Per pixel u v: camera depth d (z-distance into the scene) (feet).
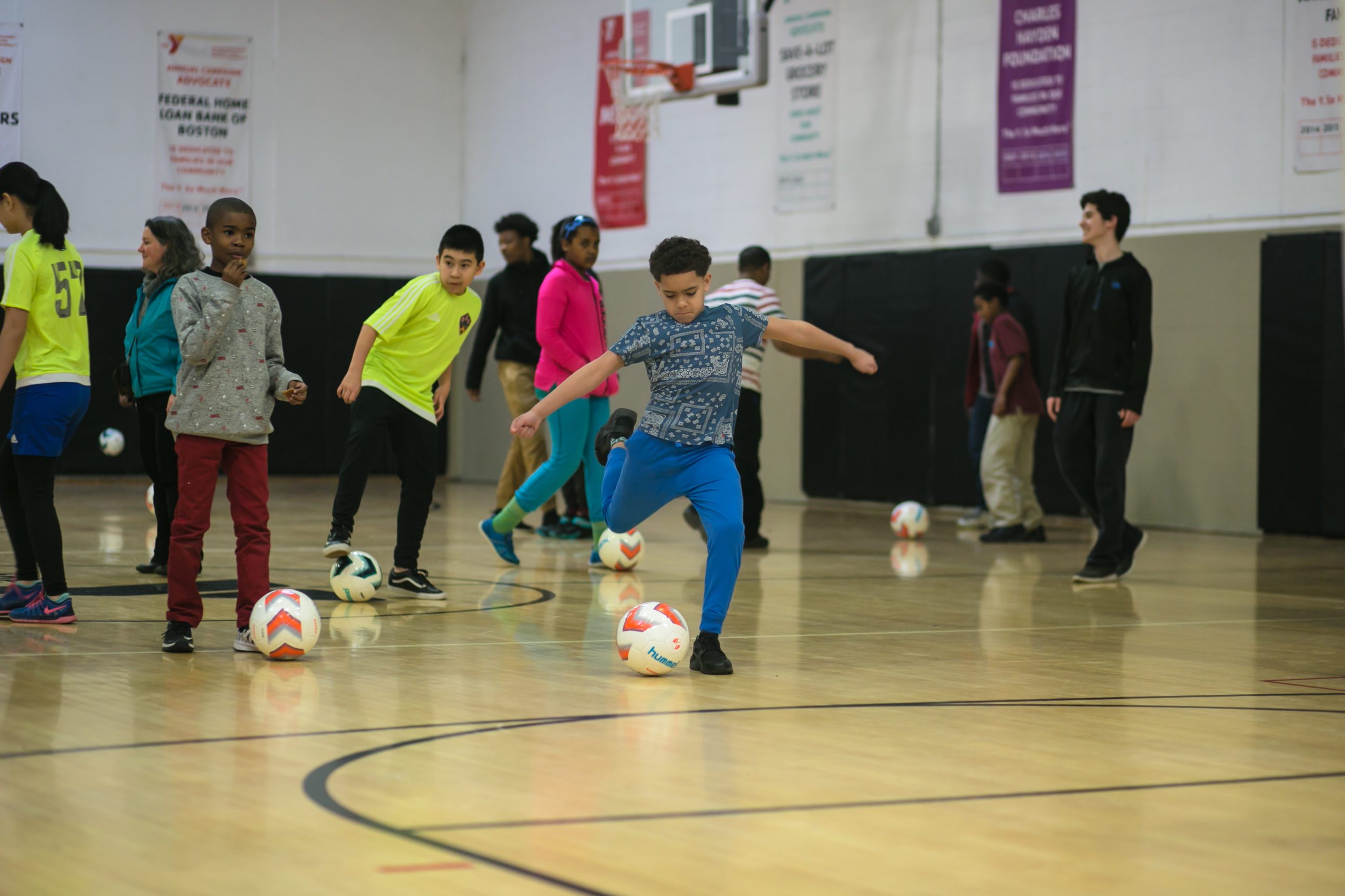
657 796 11.46
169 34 60.34
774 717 14.76
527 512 28.89
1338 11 38.60
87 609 21.68
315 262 63.31
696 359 17.20
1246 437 40.83
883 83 49.44
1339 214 38.86
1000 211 46.44
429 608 22.80
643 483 17.63
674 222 56.90
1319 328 39.09
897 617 22.79
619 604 23.59
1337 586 27.99
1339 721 14.90
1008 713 15.12
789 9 52.24
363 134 64.03
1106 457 27.71
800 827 10.64
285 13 62.28
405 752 12.91
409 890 9.05
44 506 19.94
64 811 10.76
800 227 52.31
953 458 47.60
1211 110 41.37
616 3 57.98
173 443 24.39
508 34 63.36
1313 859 10.04
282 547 31.81
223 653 18.11
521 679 16.74
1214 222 41.42
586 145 60.18
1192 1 41.63
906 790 11.77
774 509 49.14
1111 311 27.43
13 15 58.03
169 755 12.61
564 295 28.25
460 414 66.23
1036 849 10.18
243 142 61.77
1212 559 33.50
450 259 23.12
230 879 9.23
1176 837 10.55
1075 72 44.32
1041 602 24.97
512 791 11.55
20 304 18.90
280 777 11.86
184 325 17.44
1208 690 16.69
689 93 50.83
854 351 18.35
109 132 59.62
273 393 18.61
